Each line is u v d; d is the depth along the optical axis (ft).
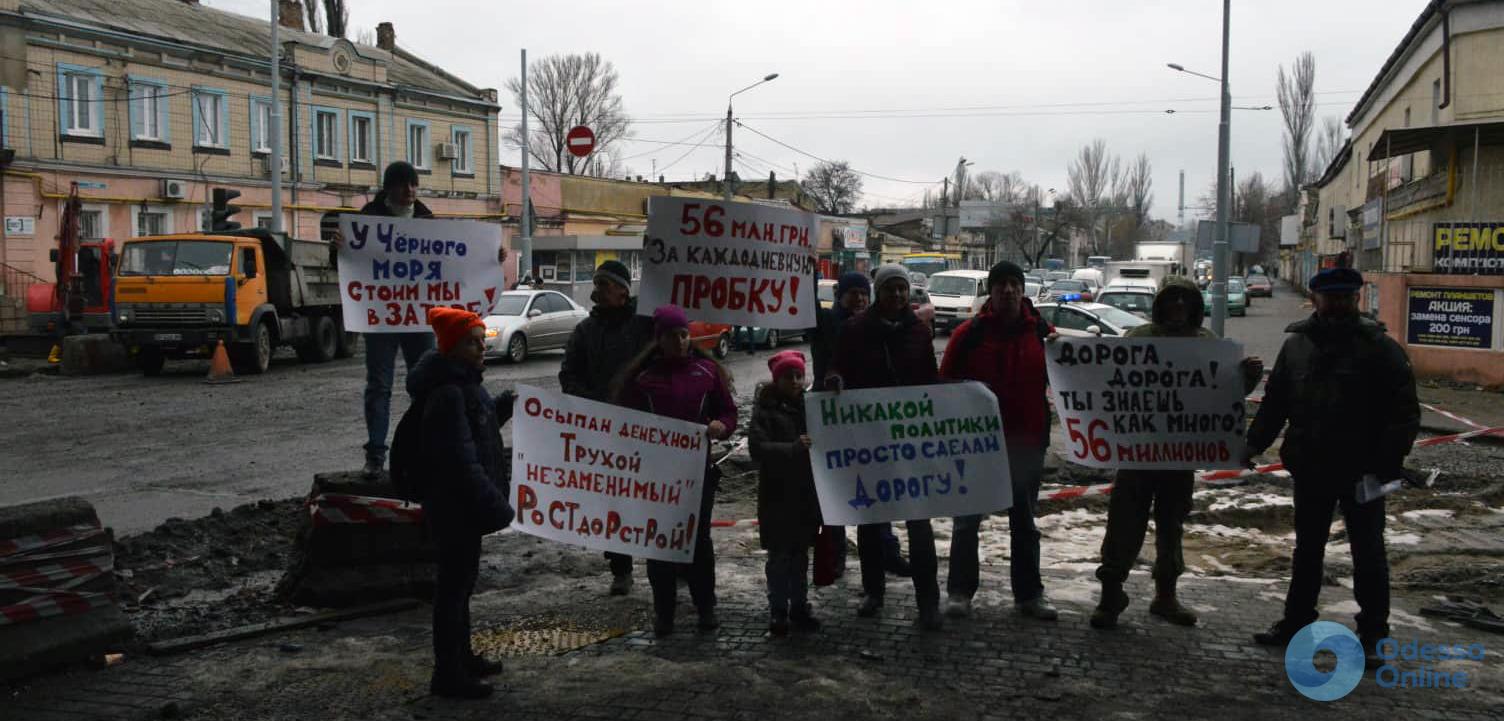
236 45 109.09
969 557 20.03
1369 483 17.40
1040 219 298.35
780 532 18.98
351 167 121.80
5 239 86.69
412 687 16.67
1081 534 26.96
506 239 140.97
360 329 22.67
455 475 15.83
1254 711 15.69
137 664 17.71
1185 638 18.90
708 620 19.45
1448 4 90.79
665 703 16.01
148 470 35.17
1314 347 17.94
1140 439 19.57
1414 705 15.92
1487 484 32.60
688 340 19.65
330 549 20.70
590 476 18.83
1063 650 18.29
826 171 281.33
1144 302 90.07
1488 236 61.05
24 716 15.61
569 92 219.82
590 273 128.57
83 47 92.48
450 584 16.11
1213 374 19.45
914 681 16.88
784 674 17.20
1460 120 91.30
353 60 121.19
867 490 19.15
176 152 101.45
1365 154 149.79
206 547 24.30
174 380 63.26
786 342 92.73
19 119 87.56
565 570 23.79
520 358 73.92
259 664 17.67
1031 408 19.81
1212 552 25.71
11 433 42.60
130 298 64.59
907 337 20.03
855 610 20.70
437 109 133.18
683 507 18.98
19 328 81.30
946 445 19.30
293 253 71.61
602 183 159.43
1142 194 364.99
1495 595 21.59
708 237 21.34
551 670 17.43
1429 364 61.98
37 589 17.37
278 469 35.47
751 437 19.06
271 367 72.02
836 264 156.46
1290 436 18.20
